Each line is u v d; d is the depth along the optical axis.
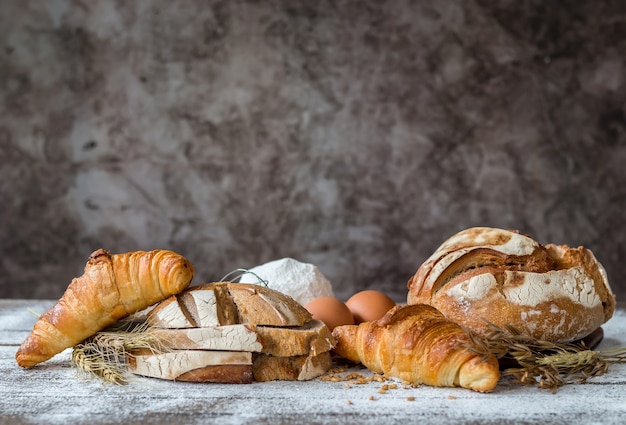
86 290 1.22
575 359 1.16
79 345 1.25
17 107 3.42
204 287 1.24
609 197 3.53
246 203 3.49
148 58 3.45
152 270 1.21
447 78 3.48
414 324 1.17
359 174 3.50
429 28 3.47
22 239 3.45
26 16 3.42
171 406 1.04
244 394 1.10
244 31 3.46
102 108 3.45
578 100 3.51
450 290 1.29
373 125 3.49
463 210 3.52
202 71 3.46
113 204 3.46
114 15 3.43
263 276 1.63
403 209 3.51
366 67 3.48
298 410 1.02
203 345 1.15
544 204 3.53
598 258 3.54
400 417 0.99
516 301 1.26
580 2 3.49
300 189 3.50
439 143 3.50
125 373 1.22
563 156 3.52
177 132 3.47
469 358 1.10
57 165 3.44
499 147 3.51
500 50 3.48
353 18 3.47
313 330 1.21
